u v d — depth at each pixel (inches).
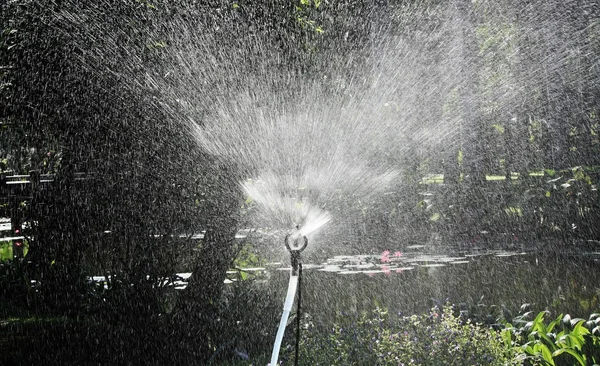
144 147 231.5
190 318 209.5
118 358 201.6
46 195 256.4
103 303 229.6
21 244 282.8
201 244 224.1
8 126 261.4
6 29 244.5
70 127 243.1
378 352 166.6
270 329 205.6
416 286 254.8
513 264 279.9
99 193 239.8
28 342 216.8
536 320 183.2
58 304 247.0
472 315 211.9
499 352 168.2
